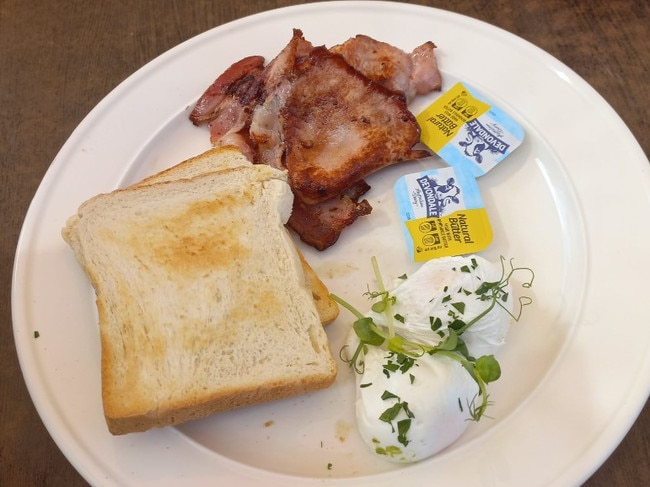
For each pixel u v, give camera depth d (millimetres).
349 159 267
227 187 250
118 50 355
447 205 262
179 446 211
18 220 299
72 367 229
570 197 258
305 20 318
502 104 285
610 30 334
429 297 221
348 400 226
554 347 229
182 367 212
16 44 363
